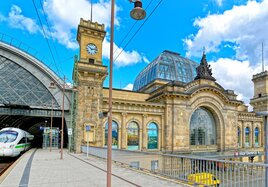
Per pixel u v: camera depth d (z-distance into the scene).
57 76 47.50
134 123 43.16
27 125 73.19
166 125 44.28
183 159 12.73
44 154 31.53
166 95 44.78
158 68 59.00
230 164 10.01
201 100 48.72
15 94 44.28
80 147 35.56
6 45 45.00
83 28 39.75
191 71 62.88
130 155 18.19
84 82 38.09
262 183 8.38
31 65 46.53
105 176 13.78
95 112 37.97
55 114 45.69
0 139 30.02
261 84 67.38
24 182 12.15
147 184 11.38
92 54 39.97
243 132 58.69
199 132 49.34
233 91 55.75
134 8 8.68
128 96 49.75
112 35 9.56
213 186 10.13
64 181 12.38
